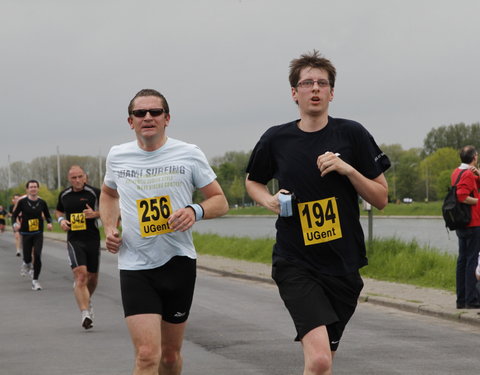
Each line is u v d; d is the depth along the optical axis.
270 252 25.08
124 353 9.27
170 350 6.20
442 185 125.88
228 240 30.22
